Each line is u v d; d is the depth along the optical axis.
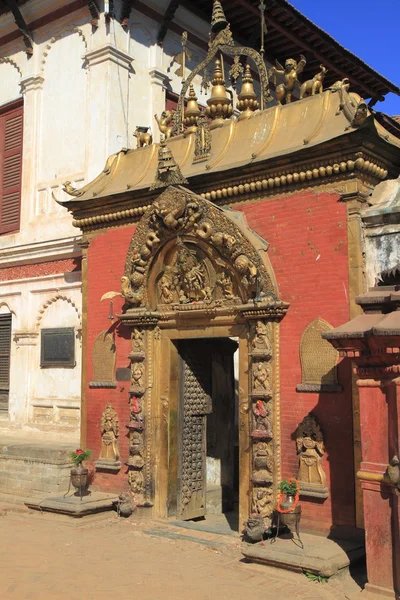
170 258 10.46
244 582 7.28
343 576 7.29
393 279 6.92
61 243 14.10
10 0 15.27
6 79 16.61
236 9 16.05
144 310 10.54
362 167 8.47
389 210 8.22
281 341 9.08
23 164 15.59
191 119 11.57
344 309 8.48
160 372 10.55
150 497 10.28
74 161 14.57
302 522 8.52
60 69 15.18
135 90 14.61
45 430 14.18
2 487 12.33
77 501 10.36
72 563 8.03
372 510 6.57
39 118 15.50
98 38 14.31
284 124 9.89
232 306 9.56
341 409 8.36
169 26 15.65
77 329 13.91
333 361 8.48
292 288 9.05
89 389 11.67
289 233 9.16
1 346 15.73
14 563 8.03
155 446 10.39
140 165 11.74
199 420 11.02
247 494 9.22
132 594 6.94
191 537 9.19
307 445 8.53
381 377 6.61
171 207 9.96
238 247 9.27
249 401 9.31
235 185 9.77
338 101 9.39
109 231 11.70
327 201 8.80
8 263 15.48
